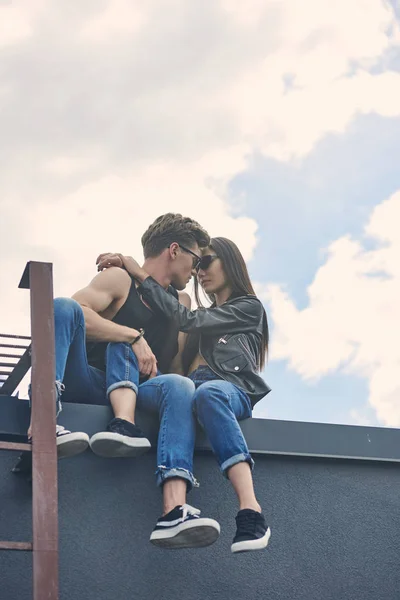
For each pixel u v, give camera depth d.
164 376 5.46
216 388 5.34
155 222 6.46
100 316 5.68
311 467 5.75
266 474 5.64
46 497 4.48
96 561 5.09
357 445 5.82
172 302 5.97
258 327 6.13
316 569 5.48
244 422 5.62
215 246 6.52
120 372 5.43
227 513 5.46
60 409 5.02
